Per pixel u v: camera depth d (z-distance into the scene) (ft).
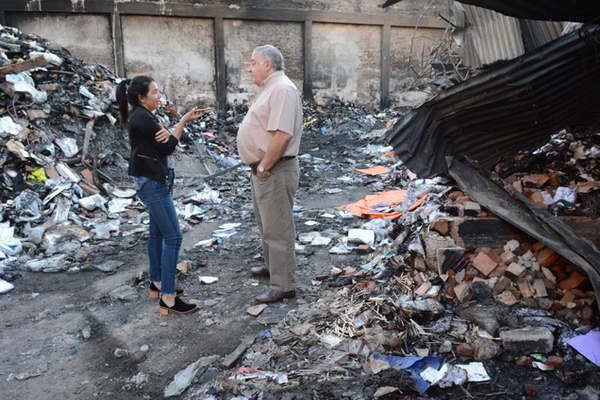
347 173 28.81
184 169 27.91
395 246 13.98
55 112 24.58
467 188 12.42
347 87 51.21
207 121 40.60
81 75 28.37
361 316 11.23
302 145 38.73
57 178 21.42
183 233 18.85
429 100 11.00
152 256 12.82
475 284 11.34
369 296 12.10
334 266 14.87
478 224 11.97
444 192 14.57
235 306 12.62
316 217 20.16
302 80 49.34
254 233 18.57
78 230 18.35
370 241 16.38
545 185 13.41
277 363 9.92
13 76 23.68
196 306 12.38
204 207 22.07
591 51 10.14
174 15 42.50
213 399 8.96
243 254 16.42
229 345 10.84
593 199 12.32
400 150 11.78
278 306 12.43
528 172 14.24
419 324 10.68
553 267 11.18
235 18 44.83
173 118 33.91
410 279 12.32
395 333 10.35
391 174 27.07
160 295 12.35
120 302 13.06
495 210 11.78
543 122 12.06
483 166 12.93
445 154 12.37
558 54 10.22
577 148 14.67
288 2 46.70
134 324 11.86
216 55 44.57
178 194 23.94
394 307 11.17
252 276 14.49
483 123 11.73
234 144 37.14
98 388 9.49
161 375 9.86
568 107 11.77
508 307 10.81
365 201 21.83
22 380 9.74
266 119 11.46
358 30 50.47
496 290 11.18
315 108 49.19
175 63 43.65
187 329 11.57
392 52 51.93
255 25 46.19
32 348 10.89
